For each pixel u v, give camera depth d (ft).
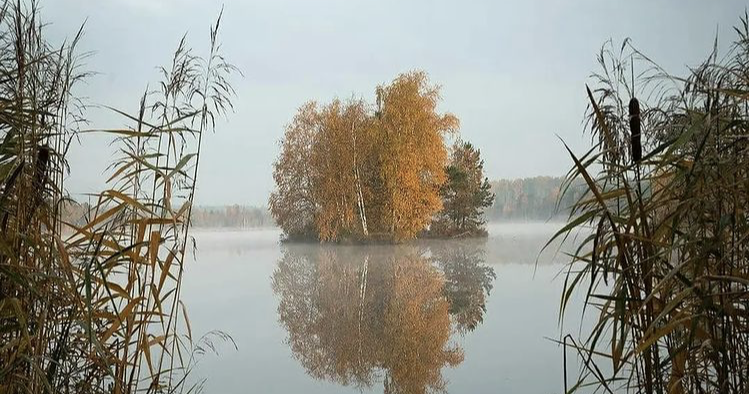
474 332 25.12
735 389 6.39
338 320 29.19
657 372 7.09
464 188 129.39
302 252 88.38
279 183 106.83
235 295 39.29
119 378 9.50
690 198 6.51
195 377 17.47
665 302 6.86
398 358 20.77
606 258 6.97
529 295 36.52
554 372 17.49
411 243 99.86
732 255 6.64
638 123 7.13
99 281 9.36
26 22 8.45
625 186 6.66
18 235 7.78
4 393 7.80
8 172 7.75
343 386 17.06
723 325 6.38
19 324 7.90
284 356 21.07
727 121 6.60
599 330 7.23
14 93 8.23
